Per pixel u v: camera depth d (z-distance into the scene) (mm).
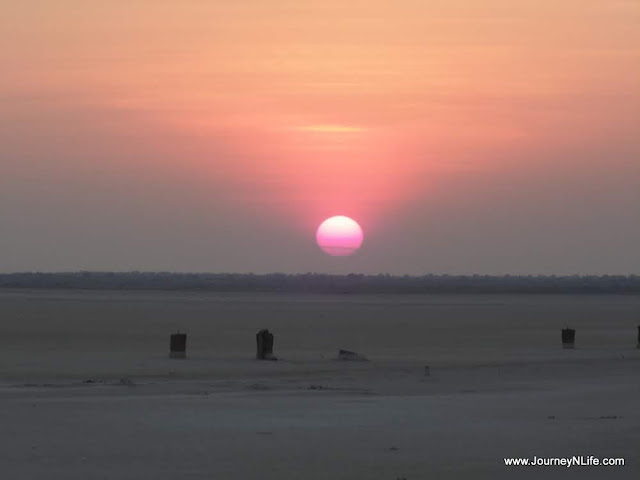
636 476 42812
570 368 113938
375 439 52562
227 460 46156
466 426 58062
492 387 88625
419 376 102188
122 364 112875
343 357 123438
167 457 46812
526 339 180500
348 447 49906
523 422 60125
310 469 44125
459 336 189125
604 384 91750
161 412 64312
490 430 56219
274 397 76438
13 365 109375
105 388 83875
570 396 78250
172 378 98062
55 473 42594
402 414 64312
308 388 86500
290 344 159875
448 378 99688
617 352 144250
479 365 118375
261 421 60000
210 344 155250
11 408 65500
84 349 139250
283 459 46500
